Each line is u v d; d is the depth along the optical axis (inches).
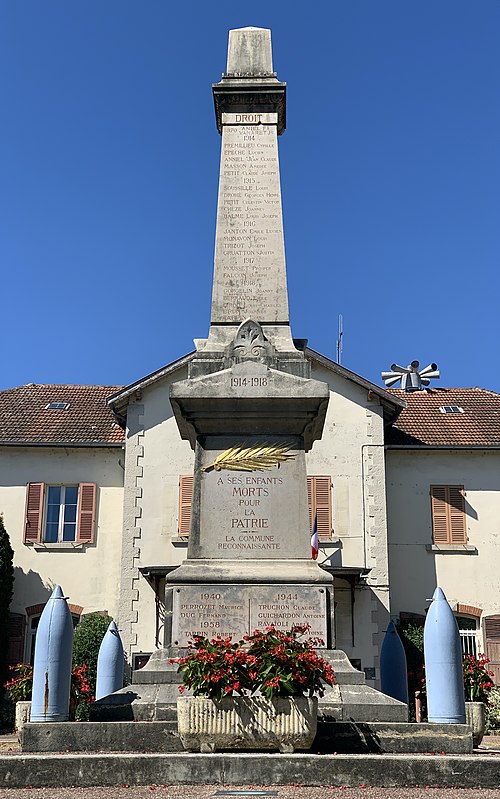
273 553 388.8
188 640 369.7
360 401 1018.7
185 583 377.4
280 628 371.6
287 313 444.8
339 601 954.1
